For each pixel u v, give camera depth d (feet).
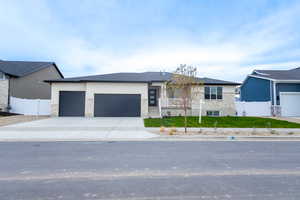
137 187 10.69
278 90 58.70
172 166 14.57
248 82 74.95
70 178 11.99
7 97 61.67
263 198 9.41
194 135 27.55
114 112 56.39
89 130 31.60
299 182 11.55
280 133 29.40
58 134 28.02
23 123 39.14
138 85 57.26
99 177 12.19
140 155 17.70
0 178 11.94
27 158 16.47
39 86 75.10
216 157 17.19
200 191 10.21
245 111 60.59
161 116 53.72
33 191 10.11
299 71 69.62
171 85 34.71
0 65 68.08
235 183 11.34
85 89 57.41
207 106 61.21
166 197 9.48
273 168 14.25
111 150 19.57
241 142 24.35
